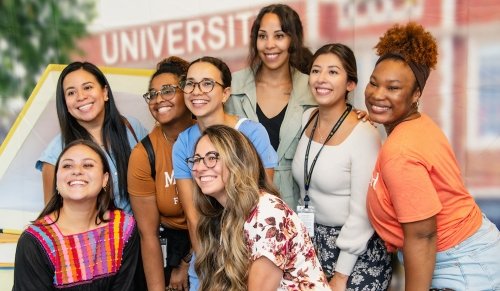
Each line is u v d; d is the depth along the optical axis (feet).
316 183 5.91
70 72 6.34
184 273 6.75
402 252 5.18
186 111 6.23
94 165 5.49
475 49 6.81
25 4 7.69
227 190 4.60
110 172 5.79
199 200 5.05
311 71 5.95
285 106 6.75
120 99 7.82
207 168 4.65
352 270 5.71
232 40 7.45
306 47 6.95
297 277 4.60
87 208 5.55
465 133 6.97
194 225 5.69
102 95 6.47
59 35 7.74
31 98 7.85
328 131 5.98
